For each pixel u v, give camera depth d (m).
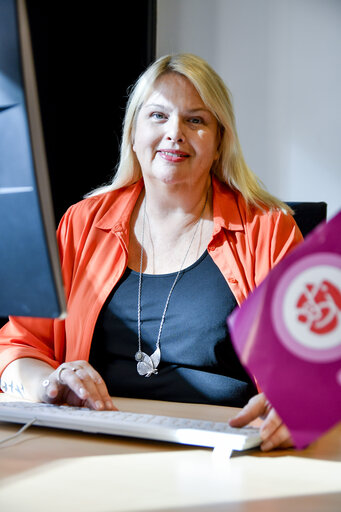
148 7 3.19
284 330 0.80
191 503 0.74
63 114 3.25
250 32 3.21
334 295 0.78
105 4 3.22
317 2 3.12
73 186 3.26
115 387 1.60
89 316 1.66
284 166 3.19
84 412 1.09
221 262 1.67
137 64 3.20
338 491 0.80
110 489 0.78
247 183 1.82
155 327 1.61
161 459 0.91
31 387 1.30
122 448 0.96
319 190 3.15
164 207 1.75
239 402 1.54
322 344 0.79
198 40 3.28
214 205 1.75
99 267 1.72
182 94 1.71
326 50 3.12
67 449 0.95
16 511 0.70
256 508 0.73
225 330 1.59
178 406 1.33
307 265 0.80
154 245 1.75
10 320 1.65
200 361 1.58
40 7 3.18
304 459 0.93
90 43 3.23
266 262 1.67
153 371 1.57
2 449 0.95
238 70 3.23
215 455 0.93
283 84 3.17
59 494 0.76
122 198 1.86
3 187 0.88
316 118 3.14
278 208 1.79
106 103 3.23
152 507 0.72
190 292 1.64
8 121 0.86
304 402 0.79
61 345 1.70
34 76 0.86
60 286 0.90
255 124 3.22
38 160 0.87
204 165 1.72
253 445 0.95
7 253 0.89
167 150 1.69
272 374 0.80
